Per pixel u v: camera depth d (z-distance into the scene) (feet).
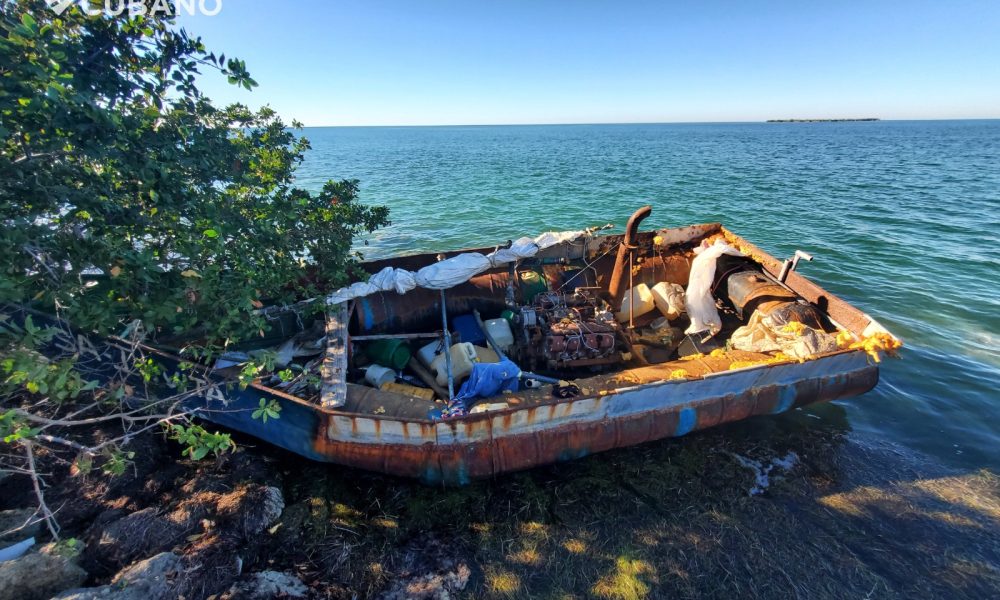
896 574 17.84
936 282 46.55
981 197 95.14
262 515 18.29
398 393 21.43
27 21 11.87
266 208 21.95
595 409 21.25
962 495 21.52
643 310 31.30
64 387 13.75
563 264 33.60
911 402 28.02
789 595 16.98
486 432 20.01
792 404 24.40
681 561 18.11
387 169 167.53
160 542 16.61
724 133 615.57
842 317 26.05
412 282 27.76
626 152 257.55
